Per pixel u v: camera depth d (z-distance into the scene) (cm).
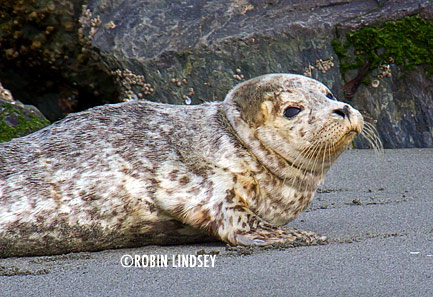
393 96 3666
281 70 3822
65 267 1944
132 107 2294
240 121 2203
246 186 2167
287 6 3953
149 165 2161
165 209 2144
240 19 3953
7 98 3619
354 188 2866
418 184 2894
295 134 2148
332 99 2259
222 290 1656
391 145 3597
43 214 2117
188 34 3950
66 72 4316
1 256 2147
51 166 2155
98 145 2186
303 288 1630
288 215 2248
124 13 4122
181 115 2275
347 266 1775
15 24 4266
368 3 3894
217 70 3878
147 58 3931
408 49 3662
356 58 3738
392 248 1933
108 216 2144
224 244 2203
